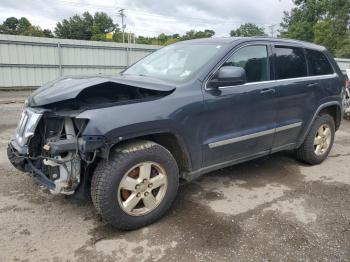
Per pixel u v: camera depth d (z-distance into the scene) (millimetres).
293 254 2902
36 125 3080
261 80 4121
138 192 3158
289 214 3586
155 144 3232
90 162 2881
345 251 2963
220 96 3609
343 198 4023
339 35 43938
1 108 11047
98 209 3020
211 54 3779
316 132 5008
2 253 2828
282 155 5617
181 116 3295
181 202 3812
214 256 2854
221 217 3486
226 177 4594
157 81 3539
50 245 2955
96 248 2932
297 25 46781
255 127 4059
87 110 2896
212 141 3633
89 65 21797
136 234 3158
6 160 5027
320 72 5023
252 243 3045
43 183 3150
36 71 19906
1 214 3441
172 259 2807
